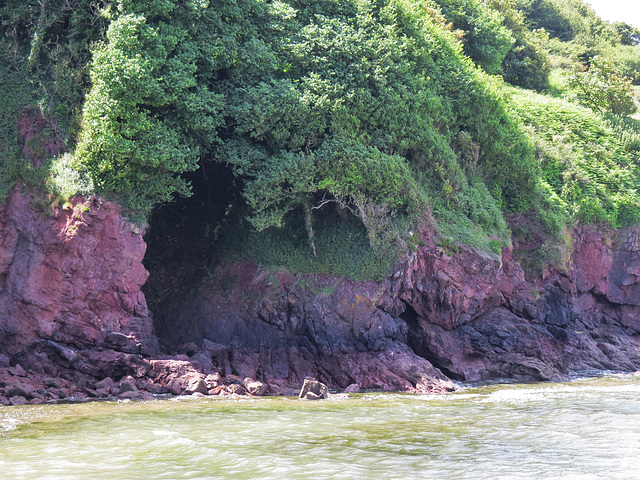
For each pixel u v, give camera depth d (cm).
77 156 2502
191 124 2616
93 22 2766
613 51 6594
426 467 1245
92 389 2248
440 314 2952
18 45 2891
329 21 3041
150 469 1220
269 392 2455
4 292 2503
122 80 2417
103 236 2498
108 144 2414
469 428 1645
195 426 1652
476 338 2997
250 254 3059
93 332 2434
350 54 2975
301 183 2781
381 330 2812
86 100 2609
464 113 3603
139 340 2469
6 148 2670
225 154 2800
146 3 2553
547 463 1279
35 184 2570
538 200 3634
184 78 2544
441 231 3042
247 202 2833
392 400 2208
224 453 1349
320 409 1972
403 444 1451
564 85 5134
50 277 2453
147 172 2594
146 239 3141
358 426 1672
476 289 3011
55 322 2430
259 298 2892
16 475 1167
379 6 3288
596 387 2598
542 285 3462
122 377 2342
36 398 2084
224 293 2964
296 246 3039
